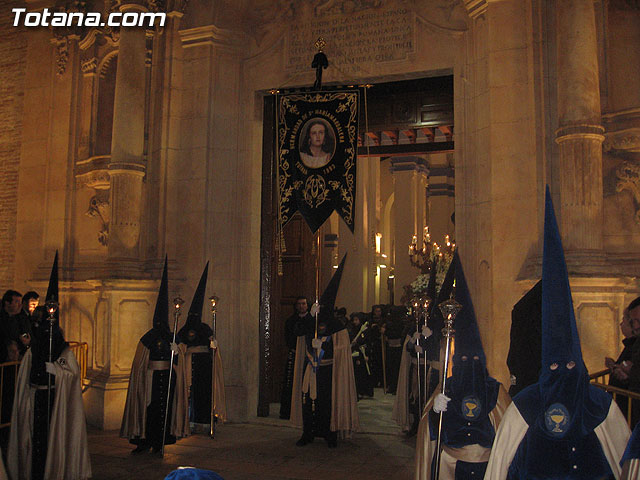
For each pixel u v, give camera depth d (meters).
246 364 9.95
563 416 3.34
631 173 7.70
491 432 4.04
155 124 10.42
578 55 7.42
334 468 7.17
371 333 13.48
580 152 7.31
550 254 3.48
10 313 7.47
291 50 10.18
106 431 9.15
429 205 23.92
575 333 3.39
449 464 4.09
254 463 7.35
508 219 8.03
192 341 8.84
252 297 10.16
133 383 7.86
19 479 6.07
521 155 8.06
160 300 8.05
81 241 11.34
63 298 11.16
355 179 9.01
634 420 5.04
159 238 10.14
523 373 4.88
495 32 8.34
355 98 9.12
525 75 8.16
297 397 8.61
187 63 10.41
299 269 11.54
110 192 10.02
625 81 8.02
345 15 9.84
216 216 10.12
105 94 11.61
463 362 4.12
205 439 8.58
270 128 10.41
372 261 20.67
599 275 7.03
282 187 9.29
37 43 12.21
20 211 11.97
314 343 8.14
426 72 9.28
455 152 8.89
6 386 7.25
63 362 6.27
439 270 12.65
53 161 11.71
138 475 6.74
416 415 8.59
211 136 10.19
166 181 10.23
